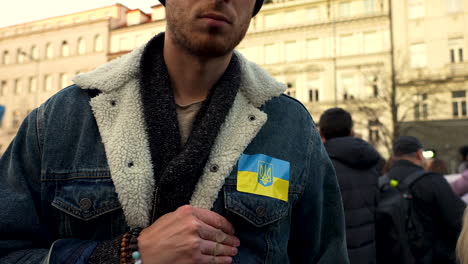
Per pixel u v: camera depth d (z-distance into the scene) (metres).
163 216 0.76
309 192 1.01
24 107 30.31
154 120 0.85
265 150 0.94
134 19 28.67
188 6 0.80
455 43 19.88
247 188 0.87
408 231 2.34
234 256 0.82
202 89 0.92
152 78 0.89
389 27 21.48
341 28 22.70
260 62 24.31
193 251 0.71
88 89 0.92
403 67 20.14
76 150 0.87
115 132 0.85
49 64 30.36
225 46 0.82
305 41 23.50
